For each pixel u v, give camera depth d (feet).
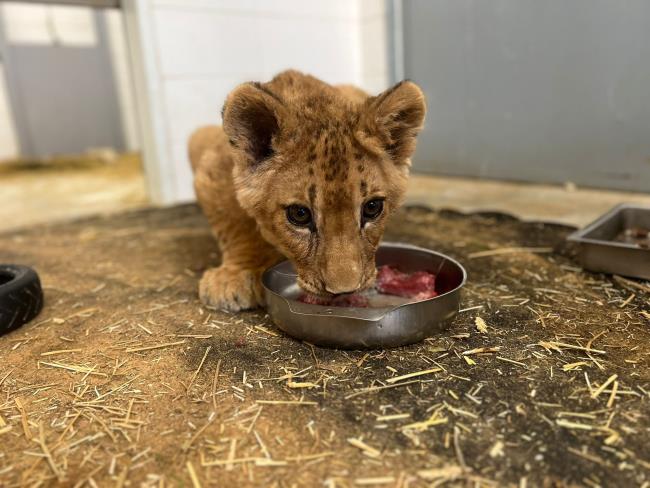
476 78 3.67
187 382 1.20
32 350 1.40
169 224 2.91
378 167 1.34
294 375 1.20
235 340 1.40
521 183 3.63
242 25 3.72
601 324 1.40
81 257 2.33
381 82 4.28
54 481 0.91
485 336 1.35
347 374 1.19
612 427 0.98
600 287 1.65
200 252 2.30
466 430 0.98
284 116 1.28
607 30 2.98
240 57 3.76
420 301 1.27
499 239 2.27
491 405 1.05
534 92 3.40
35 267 2.20
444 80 3.87
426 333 1.31
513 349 1.27
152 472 0.92
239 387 1.16
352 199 1.26
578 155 3.29
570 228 2.38
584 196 3.11
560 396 1.08
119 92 7.34
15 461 0.96
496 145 3.70
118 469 0.93
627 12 2.88
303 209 1.30
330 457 0.93
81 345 1.42
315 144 1.29
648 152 2.98
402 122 1.39
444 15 3.73
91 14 6.95
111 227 2.91
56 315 1.65
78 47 6.92
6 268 1.73
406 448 0.94
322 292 1.30
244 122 1.34
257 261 1.69
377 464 0.90
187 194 3.73
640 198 2.97
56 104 6.88
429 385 1.13
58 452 0.98
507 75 3.50
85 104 7.10
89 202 3.97
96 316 1.62
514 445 0.94
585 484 0.85
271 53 3.92
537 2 3.23
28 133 6.73
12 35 6.51
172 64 3.49
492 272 1.84
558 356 1.24
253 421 1.04
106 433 1.03
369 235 1.35
